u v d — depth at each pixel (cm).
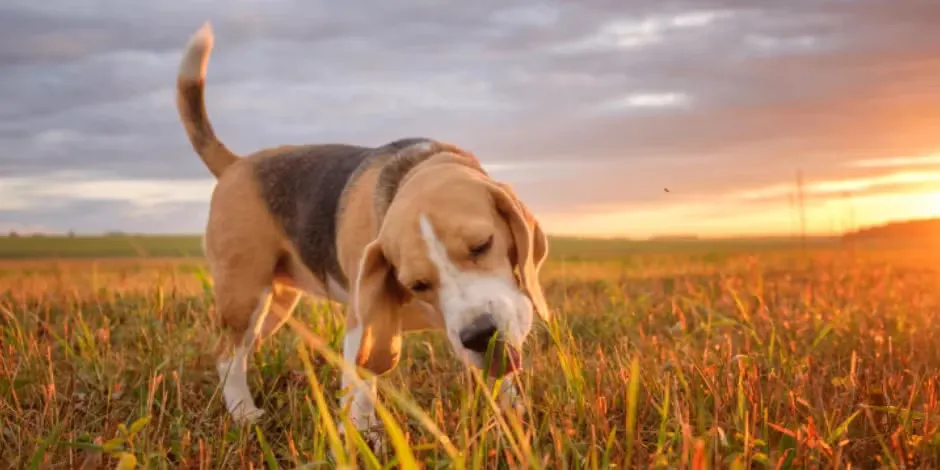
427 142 141
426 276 117
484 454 105
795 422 114
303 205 149
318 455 102
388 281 123
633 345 158
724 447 107
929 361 148
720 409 119
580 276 296
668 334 181
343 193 142
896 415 120
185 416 135
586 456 104
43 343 172
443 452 111
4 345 162
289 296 169
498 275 118
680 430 112
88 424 133
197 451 122
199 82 166
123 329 184
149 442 120
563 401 125
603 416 114
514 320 115
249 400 149
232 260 153
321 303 192
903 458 109
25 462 119
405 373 158
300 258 151
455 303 115
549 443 116
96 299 217
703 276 288
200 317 194
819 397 122
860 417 123
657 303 222
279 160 157
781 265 318
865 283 247
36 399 142
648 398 126
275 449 127
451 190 121
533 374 139
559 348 124
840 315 170
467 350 113
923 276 270
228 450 120
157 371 151
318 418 111
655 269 318
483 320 112
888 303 207
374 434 120
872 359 146
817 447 106
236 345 153
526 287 123
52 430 121
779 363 142
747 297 223
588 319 197
